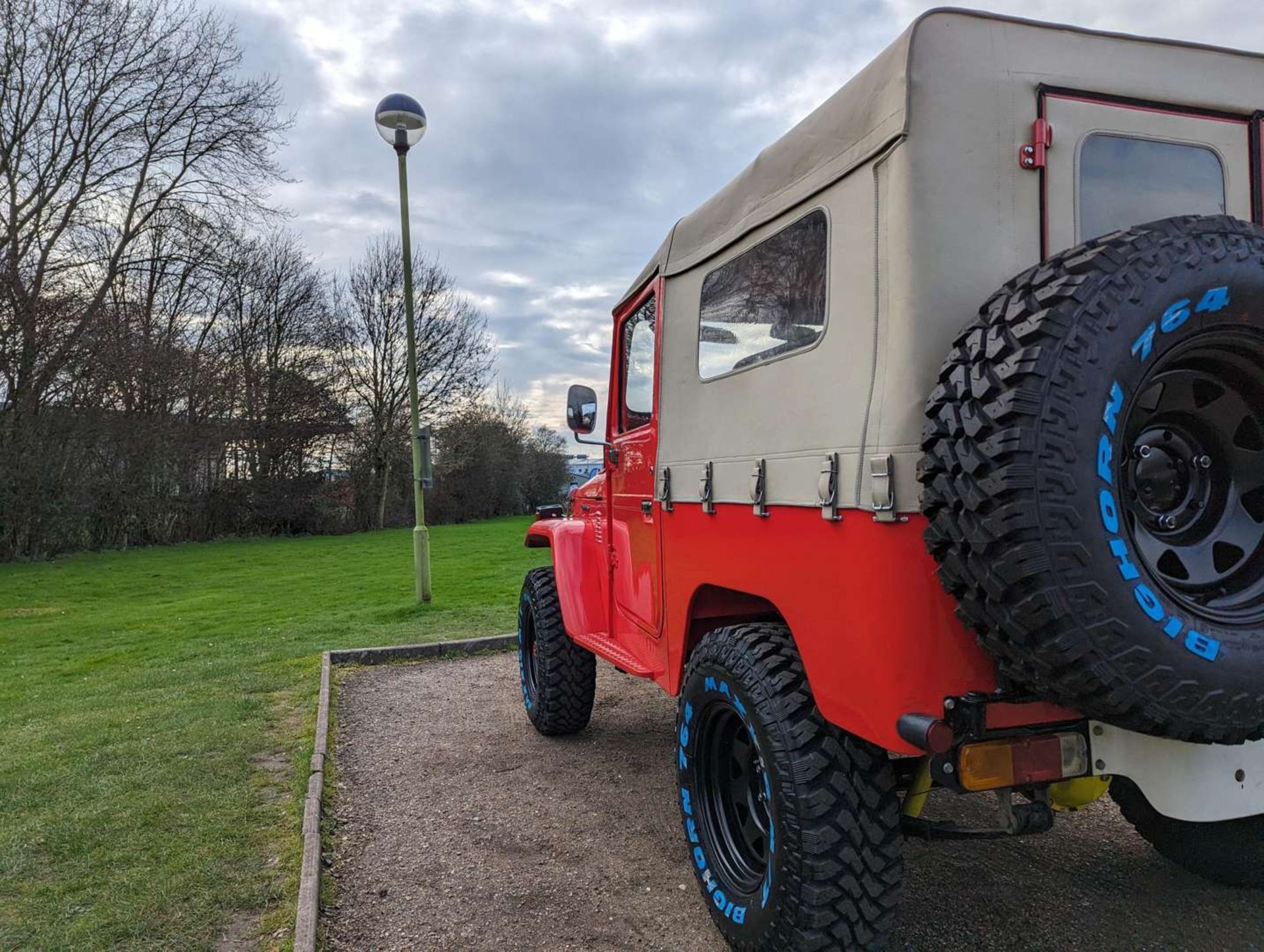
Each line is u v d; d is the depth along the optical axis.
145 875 2.88
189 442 23.77
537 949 2.51
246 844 3.15
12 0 17.69
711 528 2.62
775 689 2.11
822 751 2.00
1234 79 2.12
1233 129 2.12
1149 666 1.45
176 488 24.12
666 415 3.06
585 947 2.51
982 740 1.72
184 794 3.69
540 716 4.49
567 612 4.10
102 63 19.14
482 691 5.76
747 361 2.46
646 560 3.30
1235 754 1.88
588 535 4.26
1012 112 1.89
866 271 1.90
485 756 4.34
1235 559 1.77
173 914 2.62
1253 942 2.39
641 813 3.55
